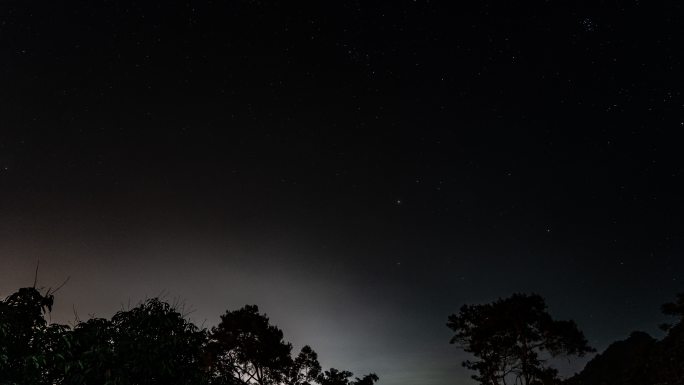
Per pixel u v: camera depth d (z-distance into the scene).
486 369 32.38
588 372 49.84
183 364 10.45
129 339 9.70
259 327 29.44
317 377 31.03
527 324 31.94
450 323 34.25
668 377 30.66
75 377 8.82
